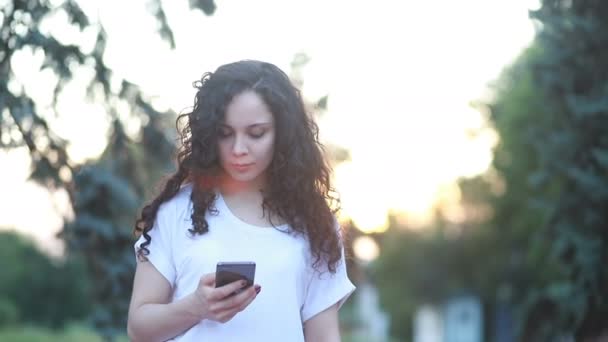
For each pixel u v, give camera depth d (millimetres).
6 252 23359
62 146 8625
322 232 3580
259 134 3469
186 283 3461
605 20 14070
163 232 3518
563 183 14781
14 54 7957
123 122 9367
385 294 45938
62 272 23000
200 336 3418
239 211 3539
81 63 8539
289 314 3477
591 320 14508
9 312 21859
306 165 3564
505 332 44781
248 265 3221
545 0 14281
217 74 3498
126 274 9172
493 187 32406
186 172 3553
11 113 8078
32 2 7949
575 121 14500
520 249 30906
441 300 43688
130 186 9320
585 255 14180
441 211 41188
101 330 9227
